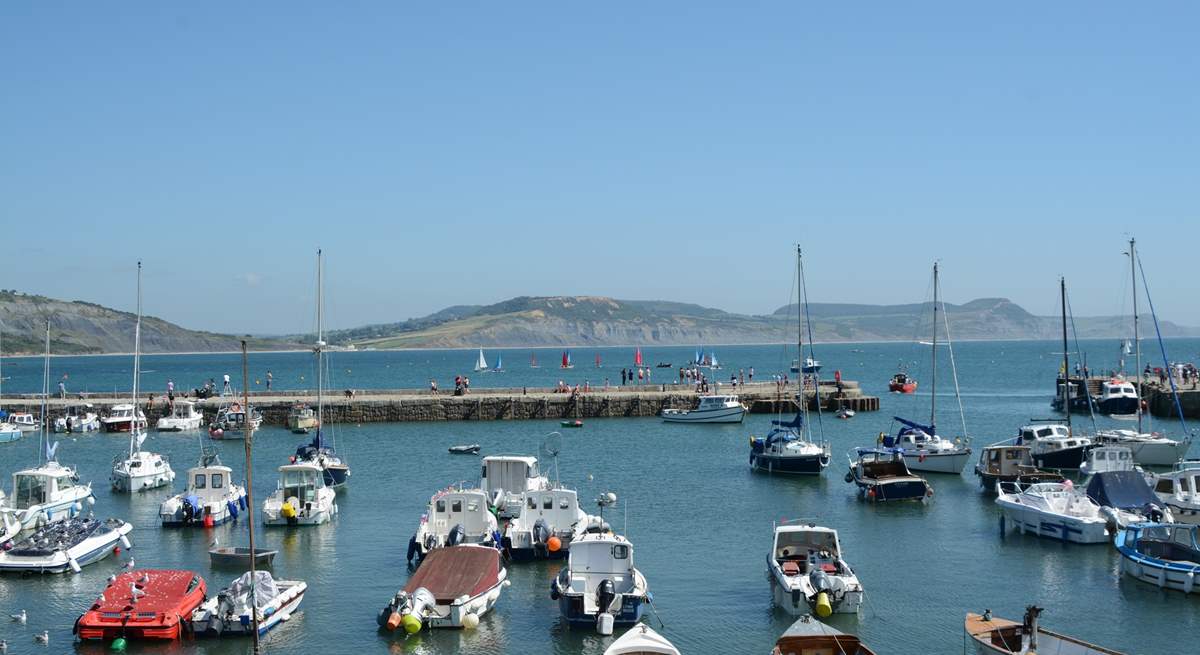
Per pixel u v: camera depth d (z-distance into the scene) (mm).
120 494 66938
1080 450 70125
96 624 35656
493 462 59062
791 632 31359
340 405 113250
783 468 73312
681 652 35406
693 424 109688
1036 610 32281
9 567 44594
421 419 114625
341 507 61312
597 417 116875
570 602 37375
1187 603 40250
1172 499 52438
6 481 73250
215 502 56031
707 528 54750
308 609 40156
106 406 115375
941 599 41281
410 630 36781
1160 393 108812
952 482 70062
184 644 35906
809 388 124312
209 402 116062
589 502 62469
